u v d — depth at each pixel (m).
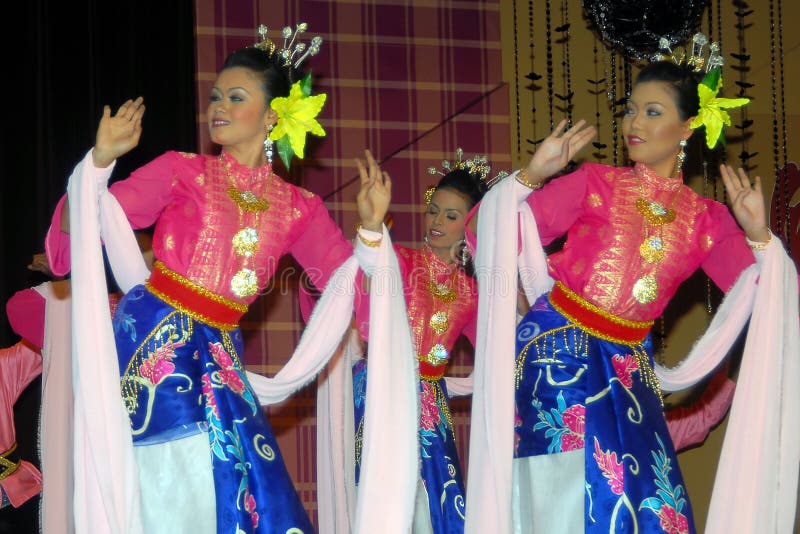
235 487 3.64
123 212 3.75
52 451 5.05
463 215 5.03
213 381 3.72
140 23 6.25
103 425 3.57
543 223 4.05
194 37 6.38
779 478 4.14
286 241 3.95
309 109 4.03
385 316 3.96
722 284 4.27
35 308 5.13
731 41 6.85
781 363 4.15
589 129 3.94
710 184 6.73
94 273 3.62
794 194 6.79
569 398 3.92
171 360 3.69
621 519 3.76
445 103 6.70
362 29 6.64
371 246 3.97
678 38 6.36
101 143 3.60
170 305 3.75
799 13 6.90
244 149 3.98
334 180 6.55
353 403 4.91
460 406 6.57
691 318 6.68
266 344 6.41
